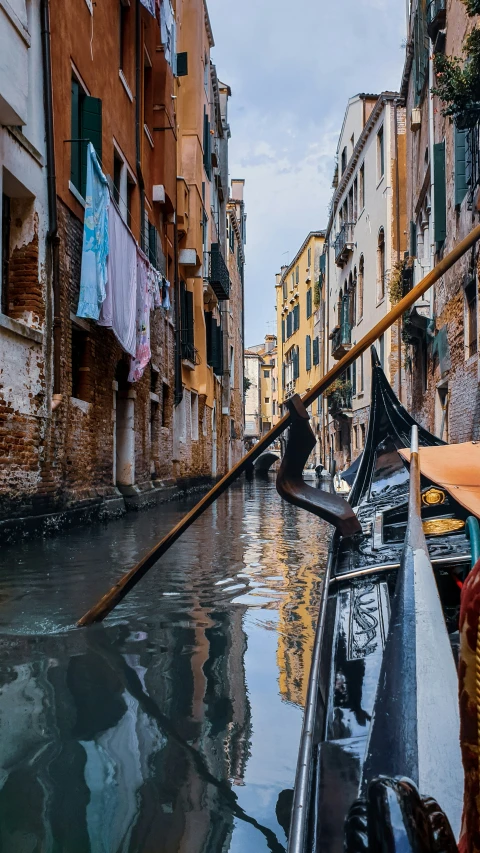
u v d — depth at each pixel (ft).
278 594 16.62
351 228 87.76
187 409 65.36
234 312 128.77
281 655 11.46
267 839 5.78
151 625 13.46
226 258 110.73
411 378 58.23
